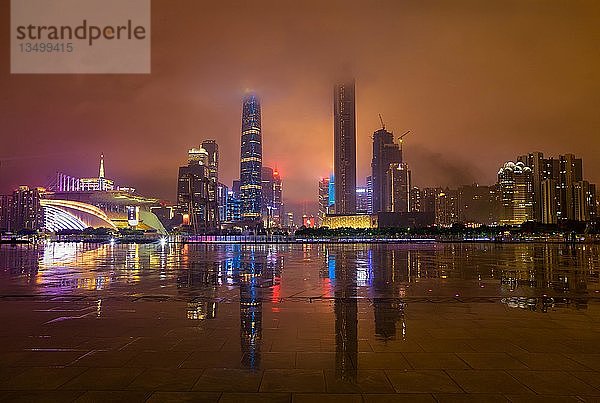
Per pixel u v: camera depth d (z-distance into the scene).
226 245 97.69
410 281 23.00
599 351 9.80
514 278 24.36
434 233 183.12
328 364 8.90
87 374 8.35
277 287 20.64
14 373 8.41
